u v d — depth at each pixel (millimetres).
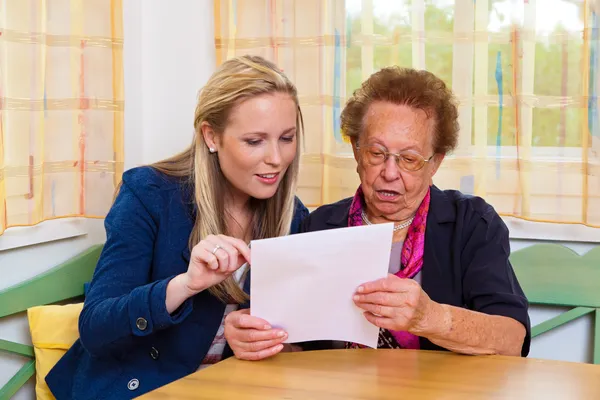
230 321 1412
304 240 1293
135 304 1438
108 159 2254
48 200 2131
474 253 1645
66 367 1772
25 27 1990
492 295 1551
